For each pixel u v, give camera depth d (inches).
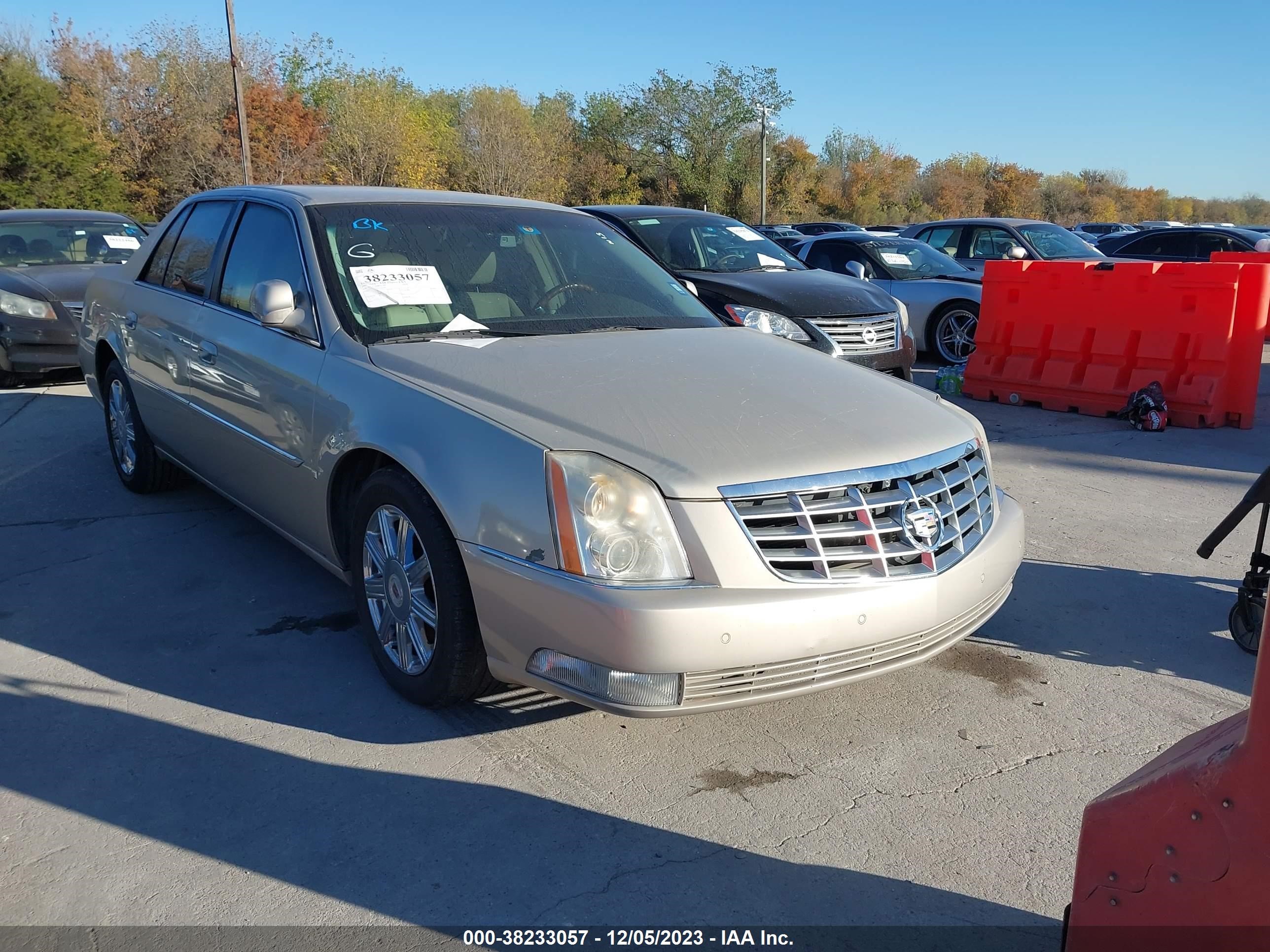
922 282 412.5
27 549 179.3
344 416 127.5
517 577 104.0
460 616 113.0
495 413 113.3
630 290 163.2
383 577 125.8
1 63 1144.8
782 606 101.0
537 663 105.4
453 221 161.3
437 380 123.0
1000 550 121.2
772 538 102.9
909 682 135.9
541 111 2033.7
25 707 124.0
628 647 98.3
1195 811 62.1
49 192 1141.1
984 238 481.1
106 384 217.9
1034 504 222.2
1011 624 155.8
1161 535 200.7
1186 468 254.2
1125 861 66.3
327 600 157.9
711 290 290.7
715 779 111.6
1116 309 314.8
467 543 108.1
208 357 162.6
